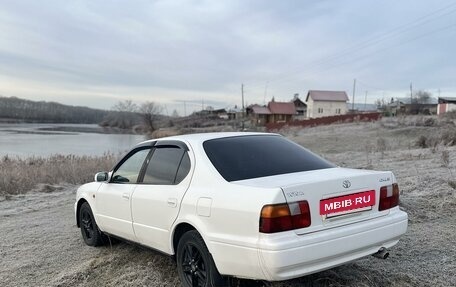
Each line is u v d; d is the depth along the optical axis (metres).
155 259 5.48
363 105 121.19
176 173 4.66
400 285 4.19
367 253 3.98
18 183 13.55
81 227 6.59
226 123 89.88
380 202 4.15
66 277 5.12
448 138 21.48
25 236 7.29
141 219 5.00
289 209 3.57
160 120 104.62
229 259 3.79
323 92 97.56
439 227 6.07
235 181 4.08
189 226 4.35
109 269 5.32
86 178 15.55
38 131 96.56
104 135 85.62
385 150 21.11
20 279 5.23
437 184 8.52
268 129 55.25
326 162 4.75
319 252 3.61
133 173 5.40
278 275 3.51
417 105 85.12
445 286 4.11
